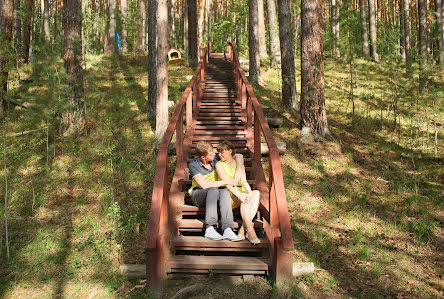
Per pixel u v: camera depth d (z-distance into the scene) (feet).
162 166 14.32
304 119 28.73
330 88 46.62
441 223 17.80
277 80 50.55
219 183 14.34
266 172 23.97
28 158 24.85
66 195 20.75
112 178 22.00
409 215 18.69
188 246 13.84
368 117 34.73
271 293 12.35
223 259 13.42
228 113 29.71
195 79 29.45
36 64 22.84
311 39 28.32
